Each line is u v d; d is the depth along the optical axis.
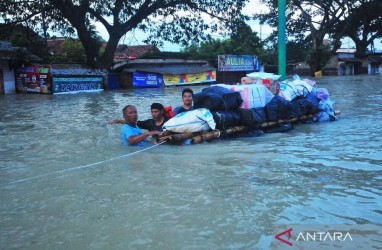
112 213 4.02
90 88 27.59
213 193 4.53
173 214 3.96
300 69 53.22
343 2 46.84
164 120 7.89
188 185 4.83
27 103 17.42
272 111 8.76
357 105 14.09
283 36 12.55
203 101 7.92
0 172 5.68
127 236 3.52
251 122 8.09
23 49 25.28
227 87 8.68
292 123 9.35
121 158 6.34
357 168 5.50
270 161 5.95
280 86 9.92
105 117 11.85
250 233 3.52
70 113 13.12
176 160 6.12
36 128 9.84
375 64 62.44
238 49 49.00
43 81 24.72
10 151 7.12
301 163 5.80
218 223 3.73
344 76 48.75
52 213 4.07
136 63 31.89
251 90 8.50
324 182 4.87
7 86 25.23
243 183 4.88
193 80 35.69
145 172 5.46
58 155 6.70
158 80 32.66
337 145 7.11
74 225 3.77
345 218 3.79
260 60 48.09
